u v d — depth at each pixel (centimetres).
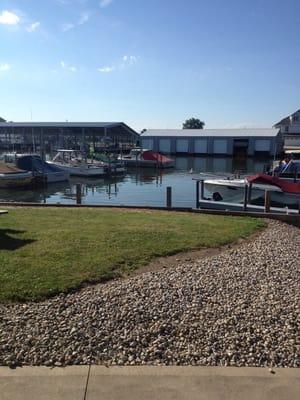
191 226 966
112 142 7894
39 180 3103
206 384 336
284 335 427
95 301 496
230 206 1644
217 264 676
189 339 416
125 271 616
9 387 330
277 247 823
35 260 637
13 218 1025
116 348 396
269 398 318
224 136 6431
